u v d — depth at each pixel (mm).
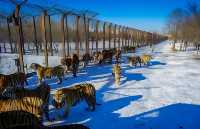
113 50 30328
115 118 9469
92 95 10039
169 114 9961
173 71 20547
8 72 17969
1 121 6211
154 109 10500
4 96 8773
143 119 9414
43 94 9016
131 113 10000
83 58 21844
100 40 58375
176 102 11484
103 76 17734
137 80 16500
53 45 38094
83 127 5832
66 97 9195
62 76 15938
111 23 33688
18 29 14305
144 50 46500
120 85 14906
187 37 50062
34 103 7703
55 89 13703
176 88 14250
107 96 12375
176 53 39594
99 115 9727
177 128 8758
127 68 22109
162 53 39438
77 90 9602
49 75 14727
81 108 10406
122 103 11250
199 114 10016
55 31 36438
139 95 12625
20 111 6613
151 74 18938
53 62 23000
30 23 32250
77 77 17281
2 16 16578
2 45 46625
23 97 8242
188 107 10797
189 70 21172
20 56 14594
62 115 9516
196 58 31250
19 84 12516
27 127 6070
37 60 25344
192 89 14039
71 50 35250
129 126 8805
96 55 24375
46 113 9016
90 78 16969
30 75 17016
